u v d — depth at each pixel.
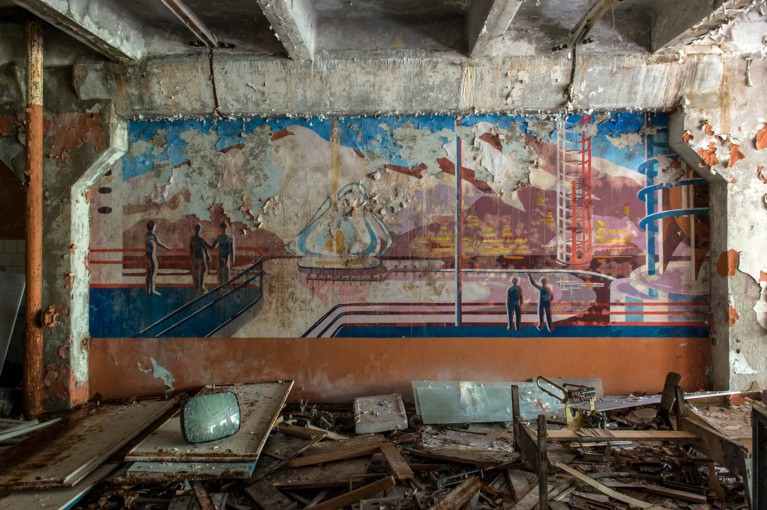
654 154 4.79
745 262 4.51
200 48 4.47
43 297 4.66
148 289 4.89
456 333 4.83
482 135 4.83
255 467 3.56
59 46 4.55
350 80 4.54
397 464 3.50
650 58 4.37
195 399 3.65
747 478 2.86
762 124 4.49
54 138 4.68
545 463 2.98
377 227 4.85
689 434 3.34
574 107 4.66
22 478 3.21
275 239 4.88
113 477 3.29
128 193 4.90
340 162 4.87
